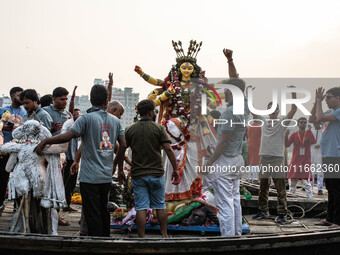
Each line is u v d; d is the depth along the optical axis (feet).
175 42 21.85
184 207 18.13
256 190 29.01
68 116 19.86
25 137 14.92
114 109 17.44
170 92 20.36
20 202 14.88
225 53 19.42
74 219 20.29
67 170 21.39
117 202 24.61
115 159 15.71
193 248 11.20
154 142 15.08
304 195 30.40
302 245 11.88
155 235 17.58
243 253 11.53
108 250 10.93
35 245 10.80
